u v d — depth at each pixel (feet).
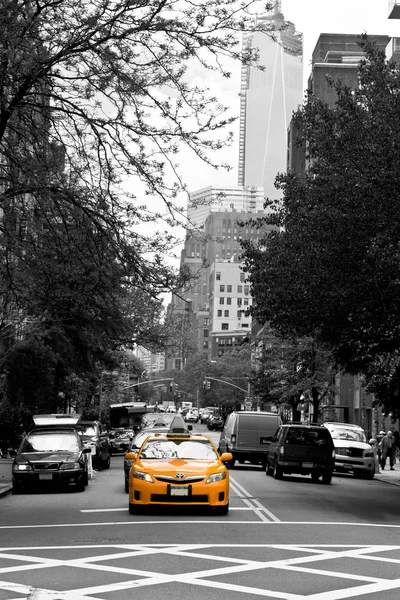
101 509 62.03
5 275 70.03
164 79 54.49
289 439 100.68
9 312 102.12
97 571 34.22
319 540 45.70
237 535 46.68
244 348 368.27
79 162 58.95
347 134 71.05
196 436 61.93
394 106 68.80
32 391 123.65
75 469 78.95
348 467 116.06
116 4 52.49
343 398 242.78
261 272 78.02
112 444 168.45
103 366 145.18
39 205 60.49
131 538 44.78
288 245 74.64
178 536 45.70
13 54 50.24
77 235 61.52
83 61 54.34
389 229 67.05
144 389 523.29
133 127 56.29
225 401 372.99
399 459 161.79
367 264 67.72
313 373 177.17
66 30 52.42
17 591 29.81
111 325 123.34
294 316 76.79
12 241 62.64
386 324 76.38
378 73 74.64
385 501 77.46
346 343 84.64
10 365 120.57
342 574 34.45
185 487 55.67
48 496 75.25
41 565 35.65
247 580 32.50
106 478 100.12
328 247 69.00
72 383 150.10
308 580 32.83
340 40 347.97
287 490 84.94
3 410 125.08
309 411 220.43
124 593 29.55
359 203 67.15
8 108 56.08
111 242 60.29
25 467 78.18
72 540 44.04
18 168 59.57
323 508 66.44
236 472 115.24
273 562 37.19
